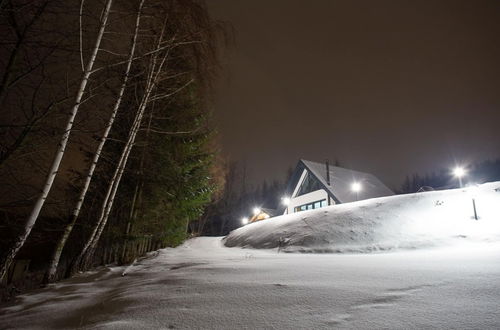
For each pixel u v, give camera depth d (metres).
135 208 11.30
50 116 6.11
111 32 7.40
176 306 3.22
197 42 10.04
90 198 12.01
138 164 11.75
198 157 13.44
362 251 10.53
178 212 12.97
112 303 3.72
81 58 6.41
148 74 9.87
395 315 2.55
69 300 4.36
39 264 13.89
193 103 12.67
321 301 3.05
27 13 6.29
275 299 3.22
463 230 10.14
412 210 12.51
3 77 6.04
